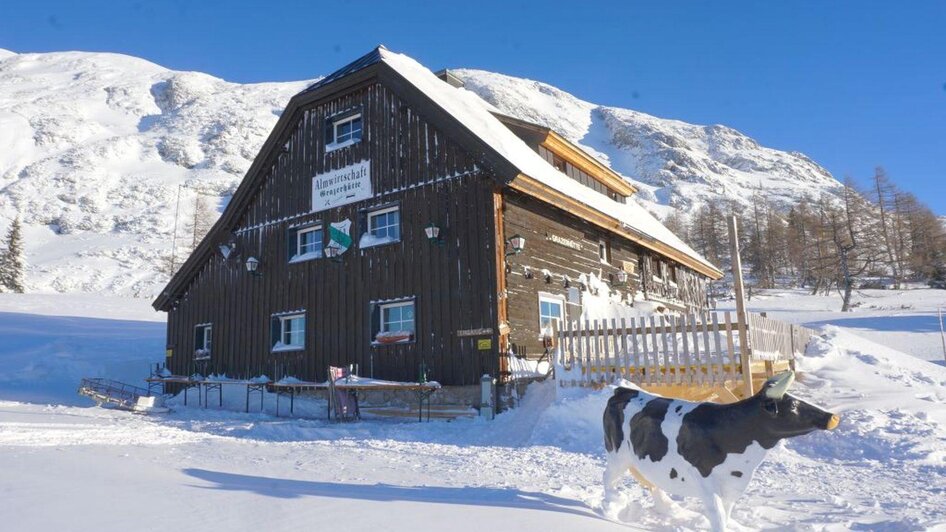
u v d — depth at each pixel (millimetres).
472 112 18141
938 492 6230
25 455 7328
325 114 18547
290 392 17391
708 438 4449
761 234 85812
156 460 7512
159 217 101375
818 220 80000
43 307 38625
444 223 15391
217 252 20547
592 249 18875
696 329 10492
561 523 4434
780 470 7582
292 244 18594
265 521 4156
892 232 72062
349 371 15078
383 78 16812
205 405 19016
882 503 5719
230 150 139125
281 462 7793
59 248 85500
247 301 19391
